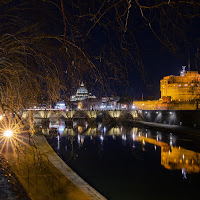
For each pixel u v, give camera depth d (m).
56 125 81.19
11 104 6.76
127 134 57.56
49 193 10.18
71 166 26.47
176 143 42.00
